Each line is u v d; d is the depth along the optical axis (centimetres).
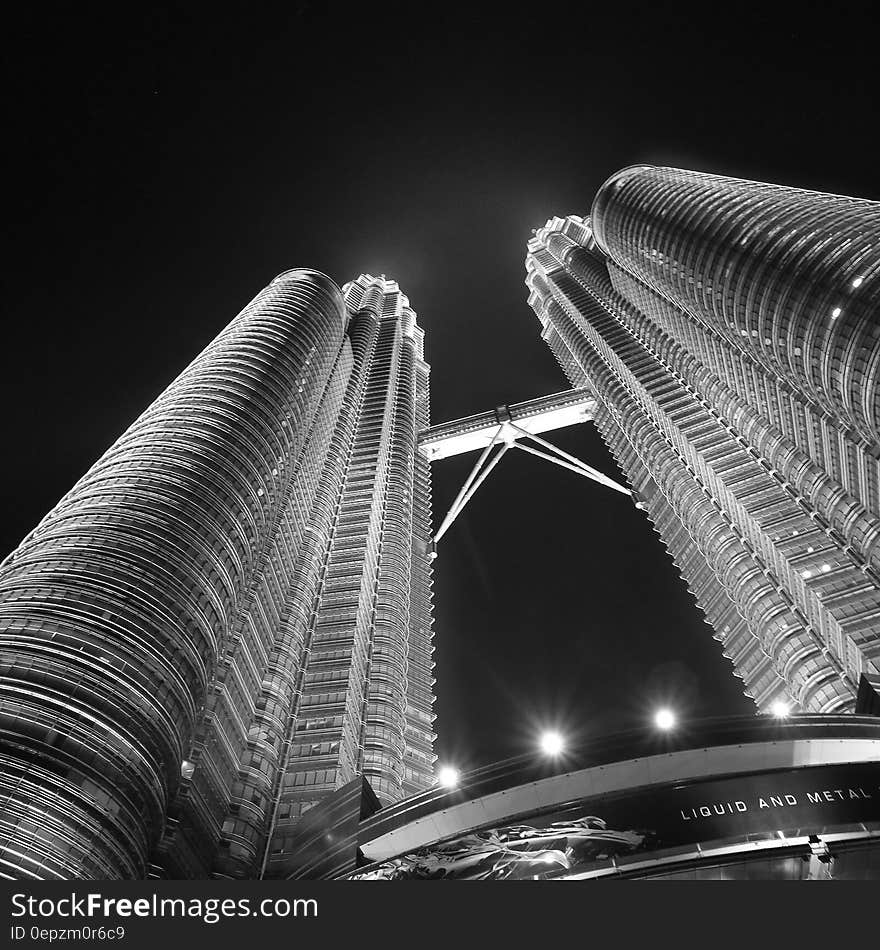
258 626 12656
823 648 14762
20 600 8800
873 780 6806
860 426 13638
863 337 12875
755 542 17275
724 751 7450
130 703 8169
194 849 8994
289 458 14538
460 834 7250
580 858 6594
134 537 10150
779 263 14800
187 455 12231
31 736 7338
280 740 12194
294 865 9625
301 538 15650
